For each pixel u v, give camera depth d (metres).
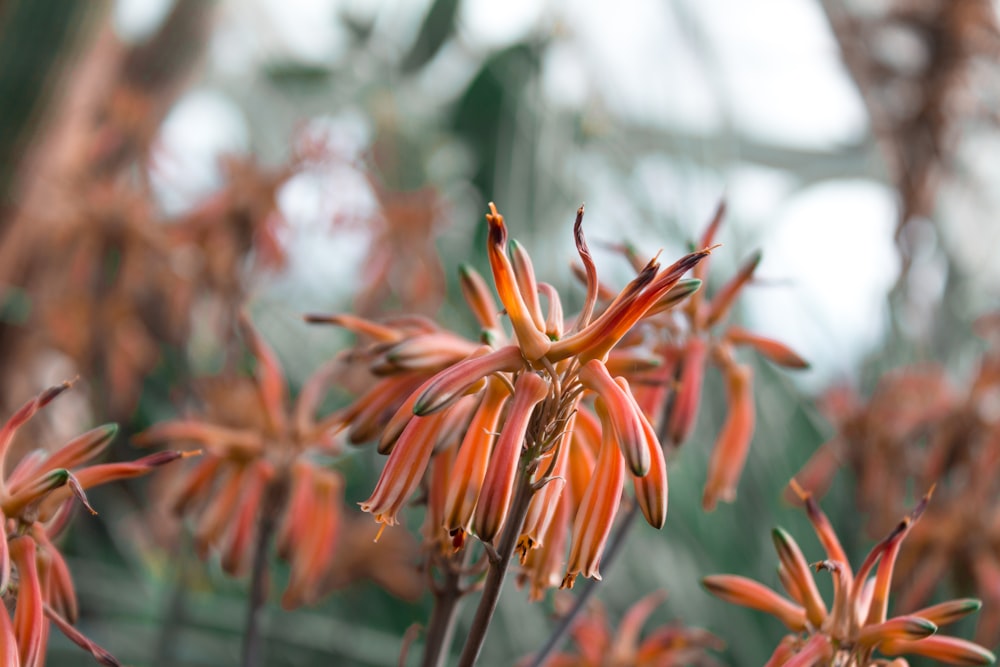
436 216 1.05
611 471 0.43
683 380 0.54
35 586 0.44
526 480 0.43
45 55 1.03
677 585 1.00
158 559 1.07
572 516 0.47
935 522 0.69
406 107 1.44
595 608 0.63
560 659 0.62
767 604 0.48
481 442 0.43
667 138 1.27
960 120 1.04
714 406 1.12
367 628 1.01
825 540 0.48
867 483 0.82
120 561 1.06
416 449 0.43
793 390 1.23
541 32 1.41
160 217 0.98
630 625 0.63
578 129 1.35
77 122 1.06
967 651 0.46
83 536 1.04
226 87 2.03
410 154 1.33
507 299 0.43
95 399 0.98
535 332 0.43
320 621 0.88
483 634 0.43
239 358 0.90
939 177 1.04
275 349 1.24
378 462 1.00
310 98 1.75
